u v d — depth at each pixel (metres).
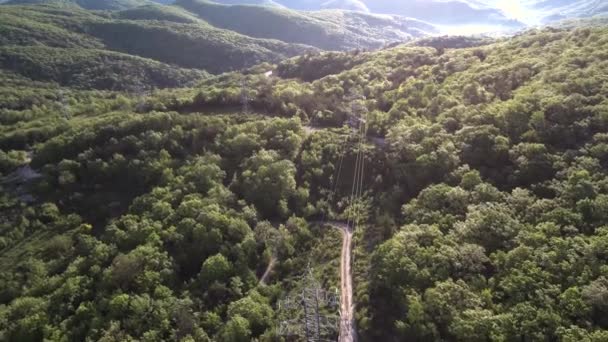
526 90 110.00
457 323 61.19
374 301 74.81
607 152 79.00
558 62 117.81
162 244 90.62
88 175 120.62
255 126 132.00
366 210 103.62
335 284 83.75
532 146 87.00
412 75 161.88
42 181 120.12
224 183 113.56
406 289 69.94
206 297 81.62
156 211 99.81
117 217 108.44
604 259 62.28
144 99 171.62
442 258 71.62
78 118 169.38
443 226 80.19
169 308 78.12
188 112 152.12
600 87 95.00
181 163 120.44
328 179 115.69
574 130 87.44
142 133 128.50
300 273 89.38
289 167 112.38
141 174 116.81
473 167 93.50
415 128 112.62
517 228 72.88
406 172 101.88
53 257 97.94
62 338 74.31
